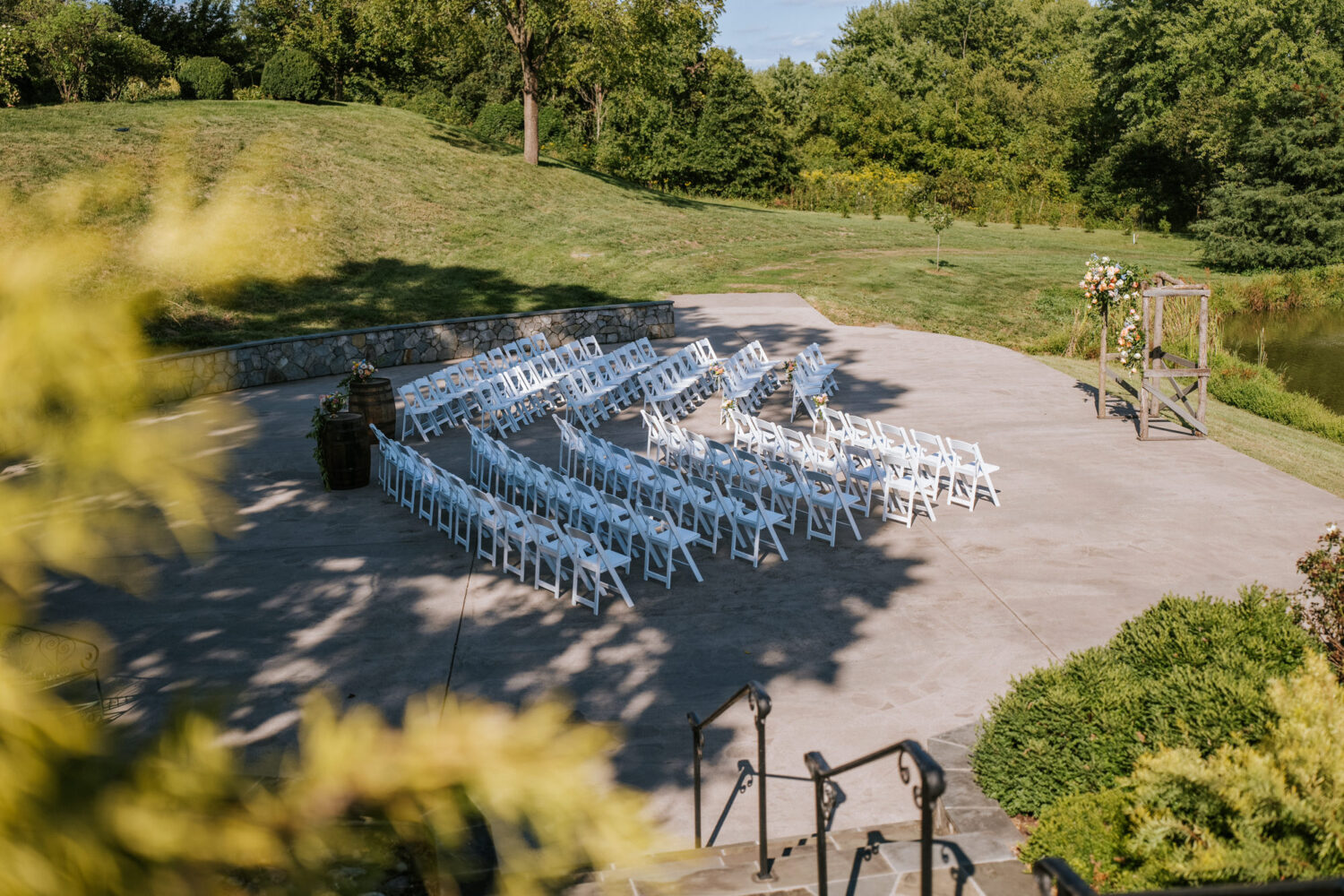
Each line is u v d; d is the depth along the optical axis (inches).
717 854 215.9
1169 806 178.9
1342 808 156.7
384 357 802.2
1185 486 478.3
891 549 406.0
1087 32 2549.2
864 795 245.0
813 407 634.2
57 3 1235.2
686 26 1408.7
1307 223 1608.0
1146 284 590.2
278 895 41.1
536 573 368.2
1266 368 908.0
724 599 362.0
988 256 1507.1
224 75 1491.1
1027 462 521.0
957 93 2859.3
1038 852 196.1
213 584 378.0
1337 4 2129.7
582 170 1635.1
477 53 1476.4
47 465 40.1
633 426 625.0
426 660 318.0
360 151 1320.1
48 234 42.8
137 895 40.1
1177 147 2139.5
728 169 2082.9
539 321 876.6
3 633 40.4
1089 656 248.4
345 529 437.4
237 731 276.4
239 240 46.7
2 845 38.8
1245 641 249.8
